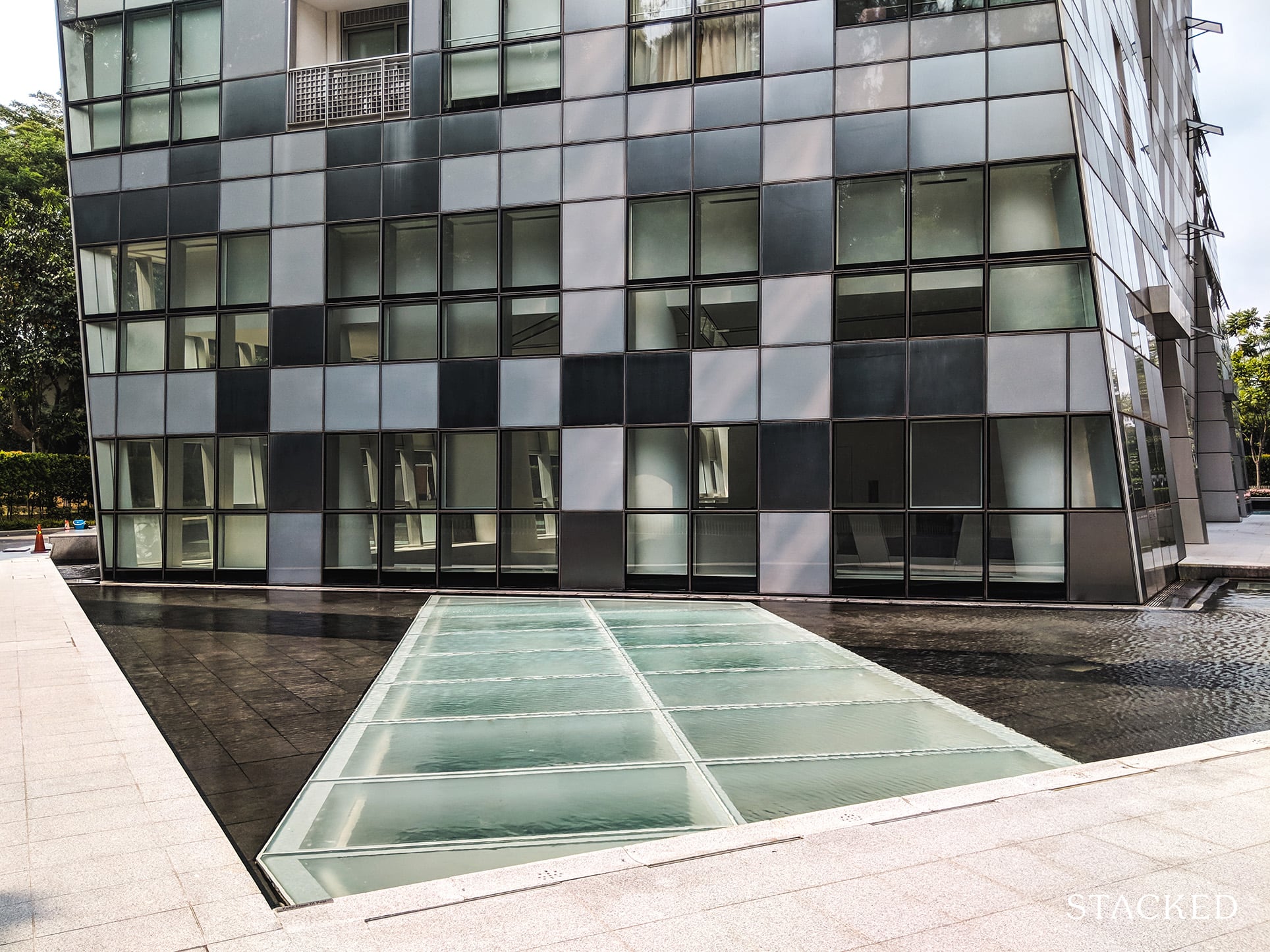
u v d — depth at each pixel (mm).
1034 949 3820
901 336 16234
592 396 17828
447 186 18641
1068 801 5734
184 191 20062
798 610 15156
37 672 10336
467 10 18562
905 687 9438
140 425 20406
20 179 53938
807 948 3840
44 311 45969
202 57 20000
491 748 7371
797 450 16734
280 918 4199
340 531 19266
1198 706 8523
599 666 10648
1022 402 15633
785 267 16781
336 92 19328
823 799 6047
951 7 15992
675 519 17453
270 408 19547
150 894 4469
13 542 36219
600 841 5402
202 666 10867
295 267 19422
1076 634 12562
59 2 20797
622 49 17672
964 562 15953
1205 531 27172
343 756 7180
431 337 18750
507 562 18312
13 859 4934
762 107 16938
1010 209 15719
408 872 4977
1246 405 67812
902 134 16203
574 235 17938
